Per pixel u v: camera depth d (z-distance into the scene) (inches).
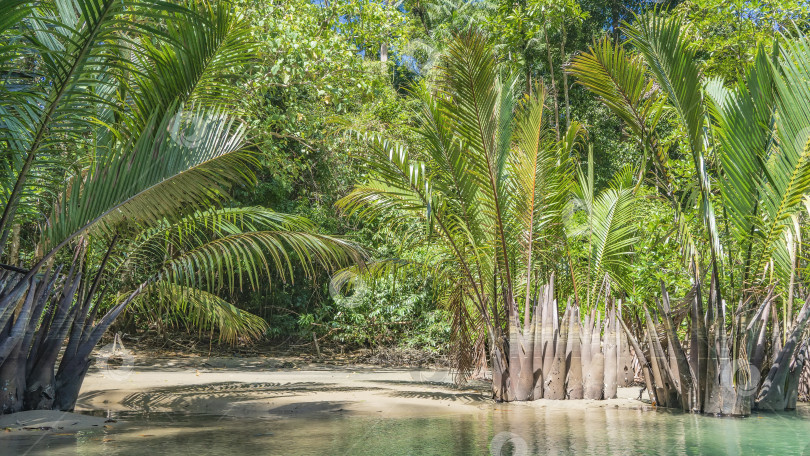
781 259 209.5
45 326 188.7
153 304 287.6
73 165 164.7
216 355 461.7
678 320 227.1
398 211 259.3
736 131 199.8
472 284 242.1
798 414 193.0
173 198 172.6
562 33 669.3
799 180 185.9
